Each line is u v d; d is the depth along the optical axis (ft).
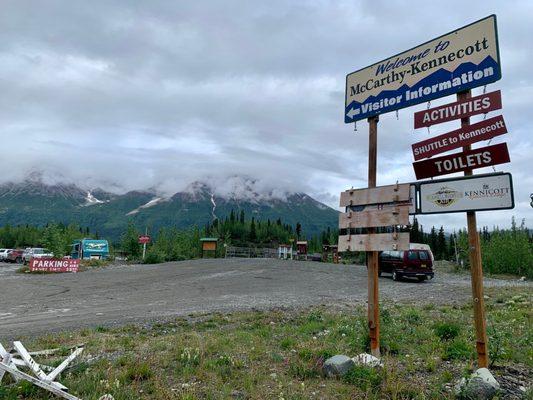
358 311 45.09
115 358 23.91
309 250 312.29
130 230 184.34
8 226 414.82
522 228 129.80
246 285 79.77
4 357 19.30
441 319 37.01
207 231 396.37
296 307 49.67
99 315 45.19
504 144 20.06
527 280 100.22
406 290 71.61
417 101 24.23
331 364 20.40
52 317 44.06
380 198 24.18
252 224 410.52
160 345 26.96
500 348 23.47
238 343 27.89
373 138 26.40
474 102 21.33
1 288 73.92
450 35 23.00
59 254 132.05
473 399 16.87
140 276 97.55
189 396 17.29
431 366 20.85
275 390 18.69
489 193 20.04
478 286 20.36
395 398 16.93
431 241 260.21
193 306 52.26
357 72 27.76
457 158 21.63
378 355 23.57
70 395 17.02
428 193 22.30
